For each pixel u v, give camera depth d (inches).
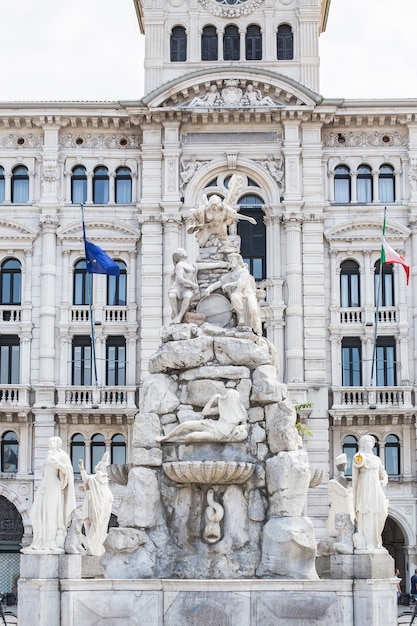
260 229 2581.2
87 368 2544.3
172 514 1077.1
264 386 1091.3
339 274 2556.6
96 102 2568.9
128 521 1069.1
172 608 985.5
